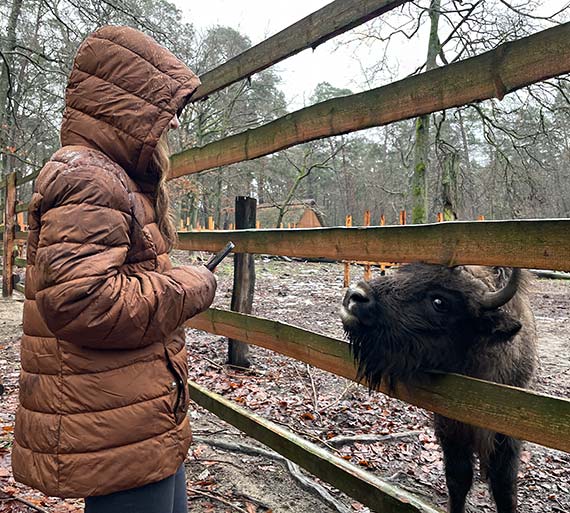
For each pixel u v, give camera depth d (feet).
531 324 9.52
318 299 37.29
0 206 43.34
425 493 10.96
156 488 5.45
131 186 5.40
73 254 4.64
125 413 5.17
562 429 5.53
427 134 45.65
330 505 9.90
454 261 6.51
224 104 89.04
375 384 8.13
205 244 12.81
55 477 5.01
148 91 5.34
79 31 34.42
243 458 11.78
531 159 40.22
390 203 121.70
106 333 4.83
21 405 5.40
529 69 5.83
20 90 45.83
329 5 8.98
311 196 155.63
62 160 4.98
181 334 5.93
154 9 53.93
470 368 8.17
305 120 9.39
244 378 17.40
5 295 32.60
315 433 13.48
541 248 5.54
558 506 10.55
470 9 38.34
